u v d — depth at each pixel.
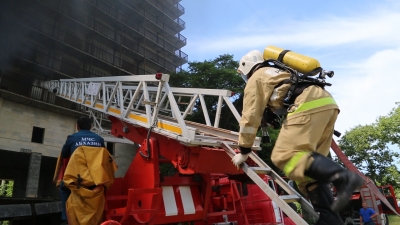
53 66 18.08
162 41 28.84
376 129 27.70
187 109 4.98
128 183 4.01
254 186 5.86
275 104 2.12
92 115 12.07
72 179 3.23
